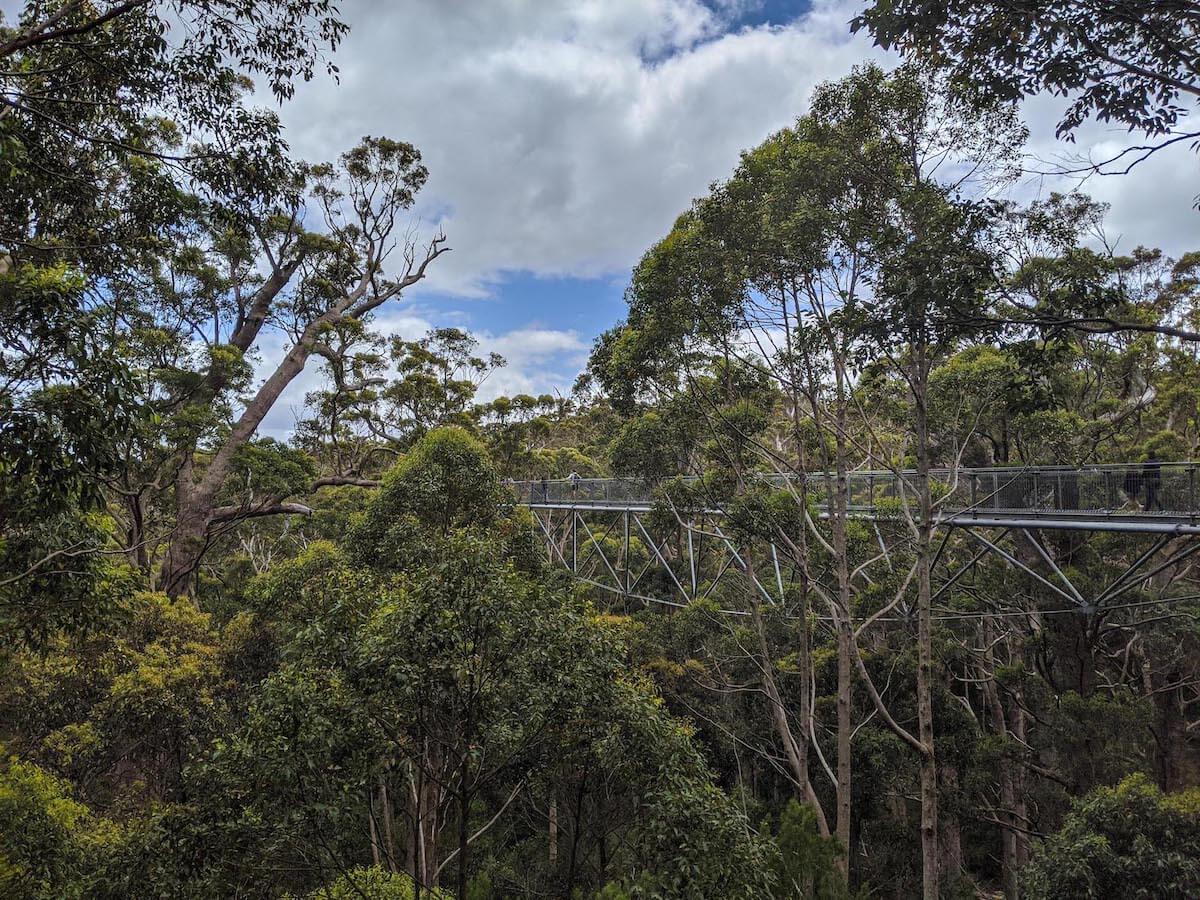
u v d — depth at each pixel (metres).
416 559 10.46
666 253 11.73
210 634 14.34
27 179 7.16
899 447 20.08
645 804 6.41
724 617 17.78
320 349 25.03
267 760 5.90
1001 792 15.74
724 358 14.04
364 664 5.71
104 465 6.23
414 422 28.33
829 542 14.78
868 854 16.34
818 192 9.88
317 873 7.16
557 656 6.20
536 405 33.03
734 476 14.62
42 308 5.73
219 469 21.14
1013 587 16.16
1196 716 19.42
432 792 10.98
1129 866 9.12
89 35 7.03
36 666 11.20
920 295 6.82
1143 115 5.29
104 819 9.34
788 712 15.98
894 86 9.05
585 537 30.16
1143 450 18.12
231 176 8.05
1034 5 5.18
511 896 12.72
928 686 9.38
